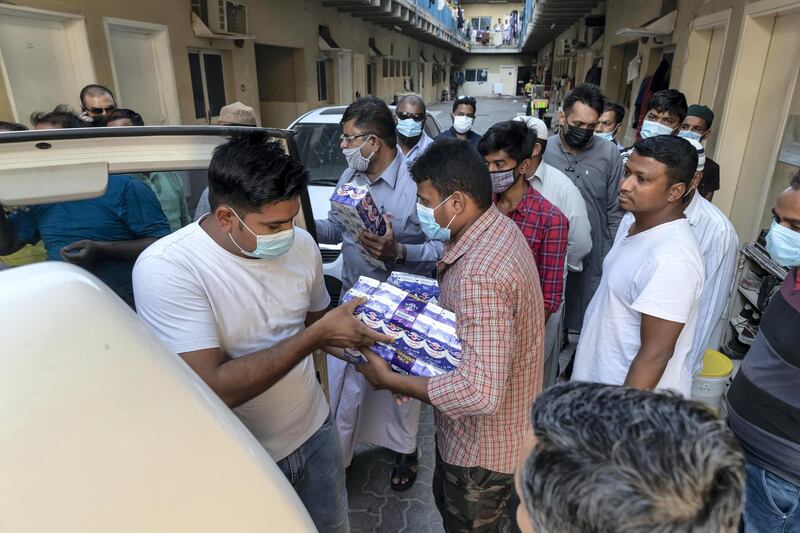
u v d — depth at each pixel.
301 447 1.52
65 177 1.20
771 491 1.48
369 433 2.23
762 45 3.72
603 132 4.01
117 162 1.28
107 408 0.55
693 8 4.91
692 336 1.67
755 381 1.49
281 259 1.37
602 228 3.20
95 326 0.58
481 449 1.43
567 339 3.61
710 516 0.49
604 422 0.54
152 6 6.03
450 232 1.39
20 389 0.51
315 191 4.09
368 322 1.41
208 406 0.65
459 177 1.29
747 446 1.54
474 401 1.20
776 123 3.56
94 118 3.55
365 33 15.44
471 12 42.28
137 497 0.55
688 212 2.11
